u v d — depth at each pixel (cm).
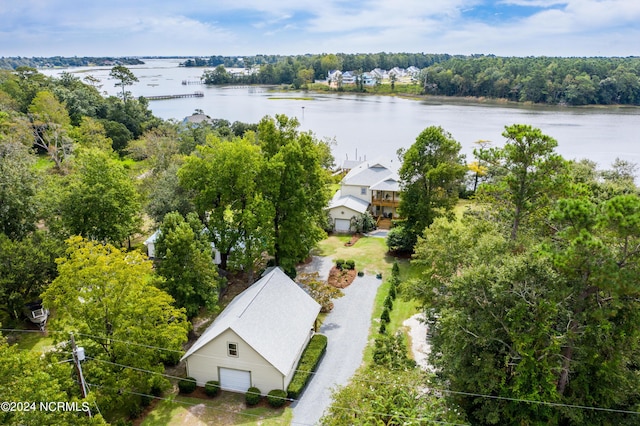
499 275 2009
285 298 3152
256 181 3988
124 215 4166
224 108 17400
